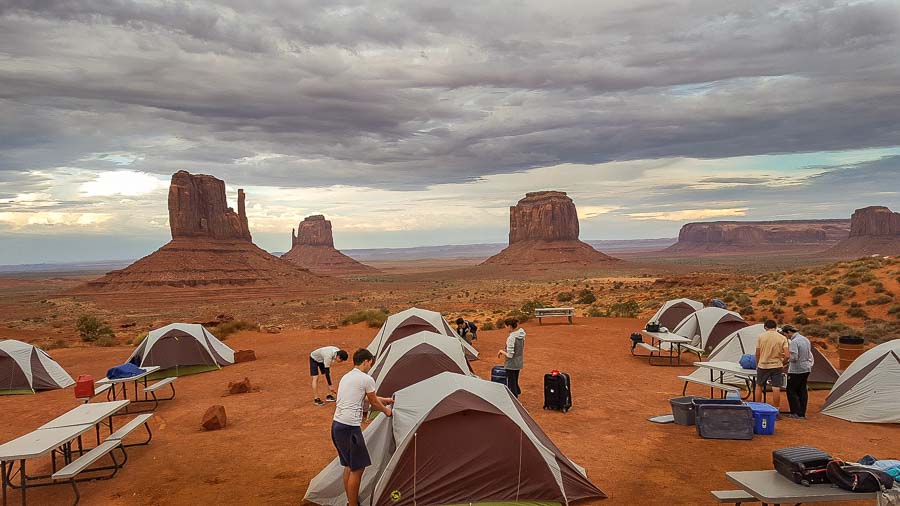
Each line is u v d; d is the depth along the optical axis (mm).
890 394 11469
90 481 8977
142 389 16406
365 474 7715
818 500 6227
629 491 7934
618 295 65938
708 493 7766
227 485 8547
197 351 18531
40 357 18047
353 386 7312
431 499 7320
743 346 14914
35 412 14641
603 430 11117
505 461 7457
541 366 18203
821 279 37594
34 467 9930
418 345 13312
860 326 26688
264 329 34875
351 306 103312
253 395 15156
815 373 14633
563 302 66125
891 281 32281
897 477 6621
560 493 7453
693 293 46469
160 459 9930
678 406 11406
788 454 6746
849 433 10664
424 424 7523
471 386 8156
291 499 7930
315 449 10242
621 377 16500
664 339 18016
